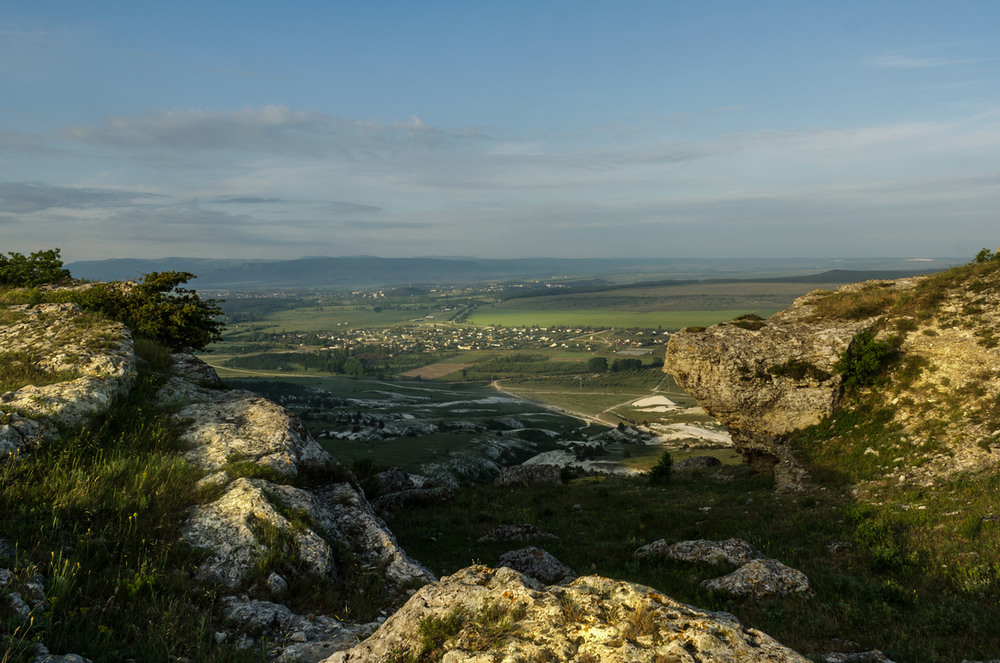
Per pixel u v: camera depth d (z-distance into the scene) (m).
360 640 7.67
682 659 4.83
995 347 25.84
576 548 18.97
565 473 41.94
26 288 25.17
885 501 20.55
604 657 4.97
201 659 6.94
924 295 30.31
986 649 9.23
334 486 13.94
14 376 14.45
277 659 7.24
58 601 7.16
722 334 31.52
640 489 32.12
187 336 24.94
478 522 23.59
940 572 13.13
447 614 5.90
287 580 9.61
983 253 31.98
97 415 13.46
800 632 10.30
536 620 5.61
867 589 12.30
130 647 6.83
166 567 9.07
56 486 10.14
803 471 26.38
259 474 12.49
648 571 15.33
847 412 27.84
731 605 12.02
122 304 24.05
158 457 12.46
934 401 25.67
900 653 9.10
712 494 27.38
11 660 5.89
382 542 11.83
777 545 17.30
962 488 19.77
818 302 34.12
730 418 30.09
